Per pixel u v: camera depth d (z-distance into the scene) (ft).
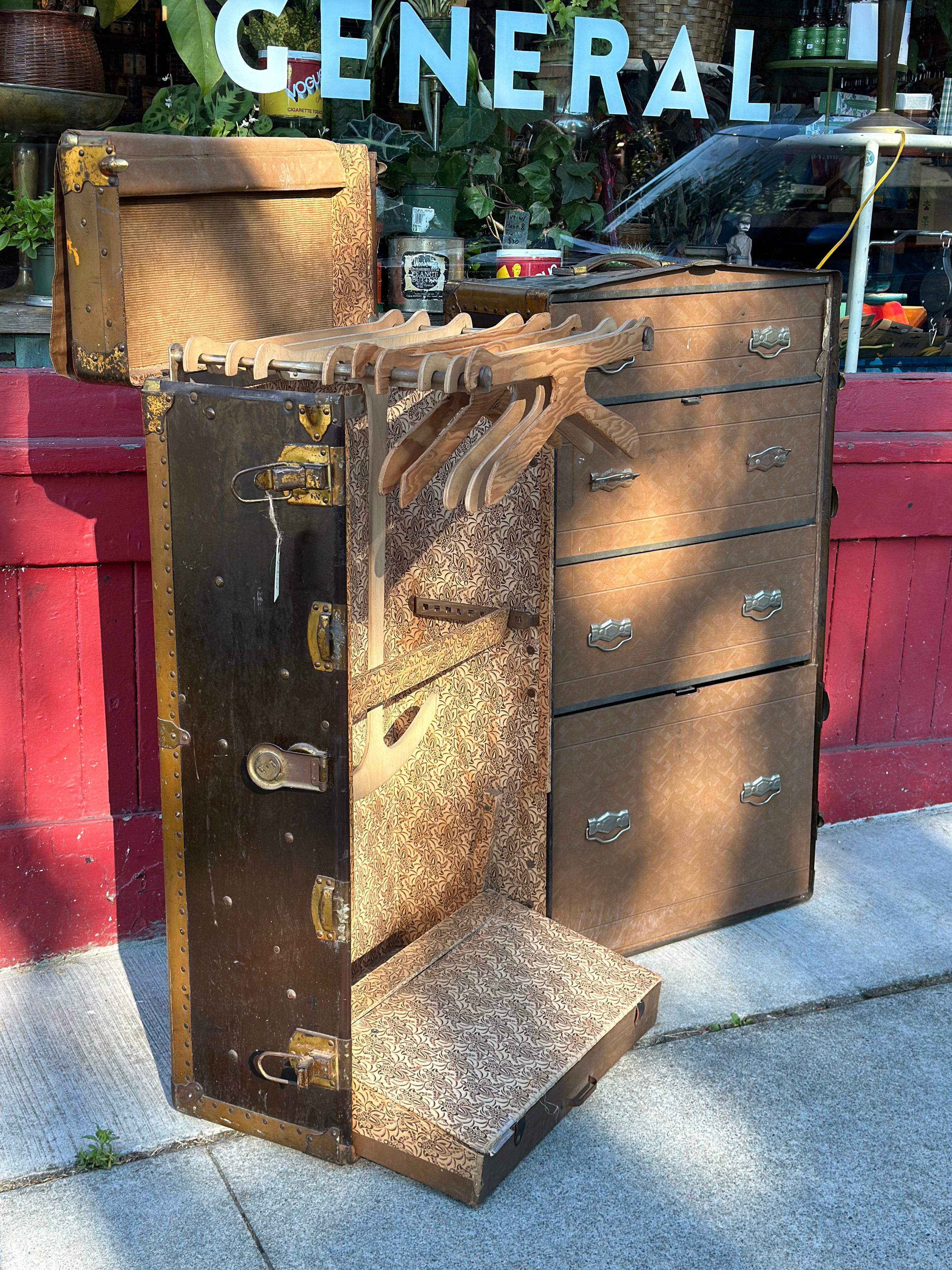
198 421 6.15
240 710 6.42
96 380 6.66
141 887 8.91
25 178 8.96
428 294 10.47
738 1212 6.56
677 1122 7.24
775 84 11.53
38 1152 6.86
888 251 11.77
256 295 7.52
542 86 10.68
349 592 7.45
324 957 6.52
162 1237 6.31
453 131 10.36
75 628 8.43
